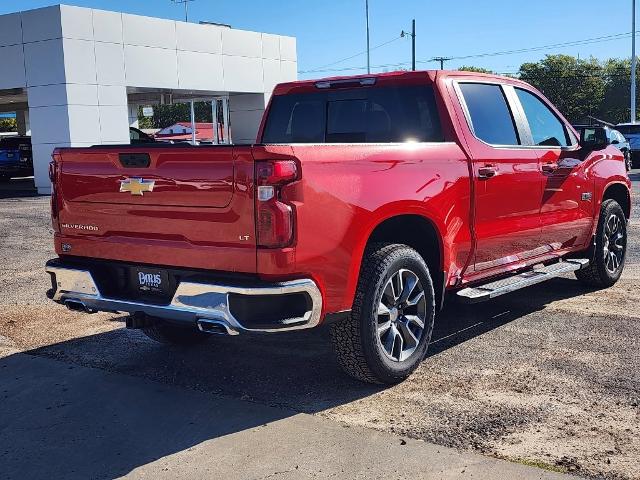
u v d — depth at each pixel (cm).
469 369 480
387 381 448
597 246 684
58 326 615
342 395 441
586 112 8000
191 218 404
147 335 539
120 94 2202
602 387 441
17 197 2039
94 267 455
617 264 719
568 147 642
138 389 460
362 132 561
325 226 396
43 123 2123
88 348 551
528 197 568
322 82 577
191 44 2403
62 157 465
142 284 438
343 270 409
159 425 403
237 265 389
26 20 2094
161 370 497
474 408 413
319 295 396
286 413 414
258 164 377
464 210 500
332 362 506
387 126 545
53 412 425
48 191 2139
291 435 383
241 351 538
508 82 585
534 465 342
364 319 425
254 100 2695
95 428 402
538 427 385
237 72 2572
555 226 613
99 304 448
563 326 579
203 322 396
